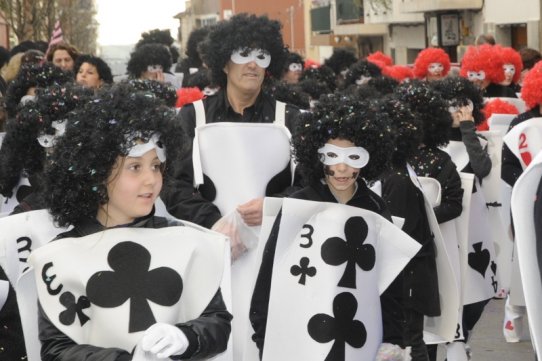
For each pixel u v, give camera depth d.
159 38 29.58
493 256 10.84
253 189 8.59
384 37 65.69
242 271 8.31
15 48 23.52
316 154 7.33
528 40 39.19
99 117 5.25
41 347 5.38
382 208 7.53
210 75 9.09
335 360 7.10
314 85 18.22
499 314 13.66
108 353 5.02
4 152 7.65
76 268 5.23
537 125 11.27
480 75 17.47
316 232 7.28
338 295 7.15
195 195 8.52
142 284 5.23
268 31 8.97
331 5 74.94
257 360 7.53
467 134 11.36
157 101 5.40
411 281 9.03
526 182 5.78
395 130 7.60
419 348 9.05
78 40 78.31
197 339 5.11
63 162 5.25
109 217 5.41
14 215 6.88
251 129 8.63
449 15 48.59
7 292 6.66
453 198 9.85
